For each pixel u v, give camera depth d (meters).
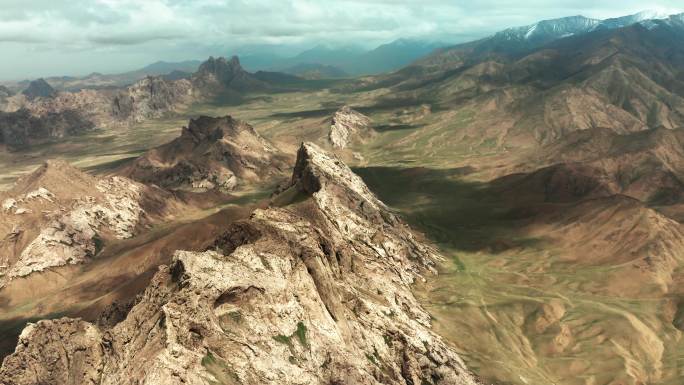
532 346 120.81
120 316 92.44
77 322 71.62
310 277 82.94
